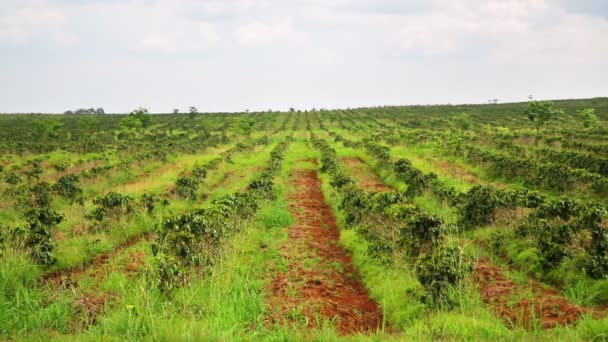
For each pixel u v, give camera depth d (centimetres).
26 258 986
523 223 1090
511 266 1002
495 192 1282
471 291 819
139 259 1084
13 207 1567
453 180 2045
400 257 936
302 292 896
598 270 845
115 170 2419
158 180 2281
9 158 3353
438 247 843
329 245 1237
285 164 3048
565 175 1734
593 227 912
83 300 775
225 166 2888
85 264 1088
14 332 659
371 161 2942
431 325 663
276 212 1539
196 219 939
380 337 643
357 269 1024
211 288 795
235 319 714
